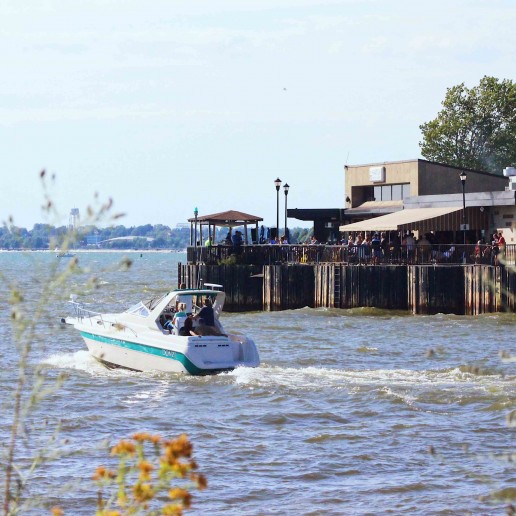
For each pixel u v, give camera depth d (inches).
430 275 5930.1
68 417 2452.0
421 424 2358.5
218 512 1663.4
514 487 1785.2
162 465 701.3
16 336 778.2
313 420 2434.8
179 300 3221.0
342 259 6309.1
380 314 5979.3
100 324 3462.1
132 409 2578.7
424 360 3745.1
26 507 889.5
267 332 4945.9
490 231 6934.1
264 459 2038.6
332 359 3791.8
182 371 3051.2
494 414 2466.8
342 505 1704.0
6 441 2124.8
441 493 1766.7
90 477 1845.5
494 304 5684.1
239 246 6574.8
